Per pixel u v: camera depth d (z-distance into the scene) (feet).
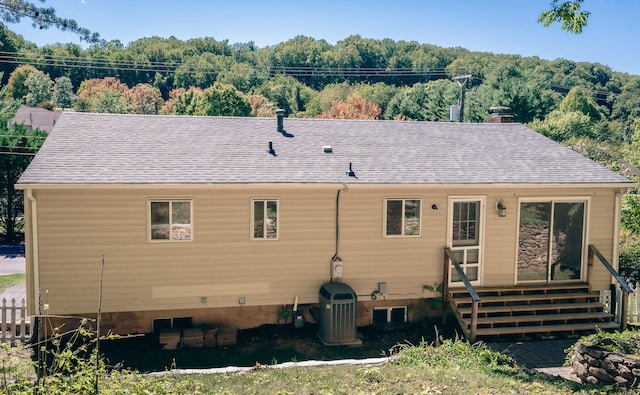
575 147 142.41
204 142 54.24
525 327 50.93
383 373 34.81
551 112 214.07
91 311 47.34
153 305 48.52
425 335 51.37
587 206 56.18
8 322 47.96
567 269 56.54
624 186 55.01
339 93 321.73
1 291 65.31
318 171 51.26
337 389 31.63
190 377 34.73
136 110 267.18
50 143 50.26
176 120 58.03
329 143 57.26
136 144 52.13
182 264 48.88
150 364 42.68
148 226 47.93
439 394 30.50
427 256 53.62
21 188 43.83
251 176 48.98
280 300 51.01
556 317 51.83
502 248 55.06
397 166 53.88
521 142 62.95
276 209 50.44
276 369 36.78
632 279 62.08
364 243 52.31
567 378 39.19
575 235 56.49
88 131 53.36
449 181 51.78
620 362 35.40
